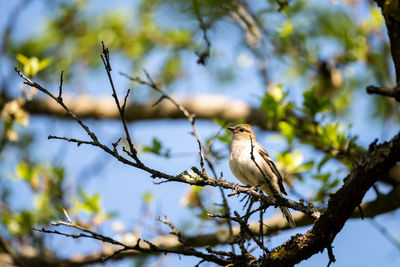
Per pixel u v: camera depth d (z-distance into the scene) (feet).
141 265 39.99
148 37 53.62
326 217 22.48
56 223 25.61
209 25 30.45
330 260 23.82
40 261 40.98
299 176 36.45
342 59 45.83
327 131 36.22
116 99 23.20
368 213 37.86
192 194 35.58
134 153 24.03
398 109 46.44
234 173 37.42
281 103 38.45
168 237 39.70
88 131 23.76
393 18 20.80
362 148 38.42
